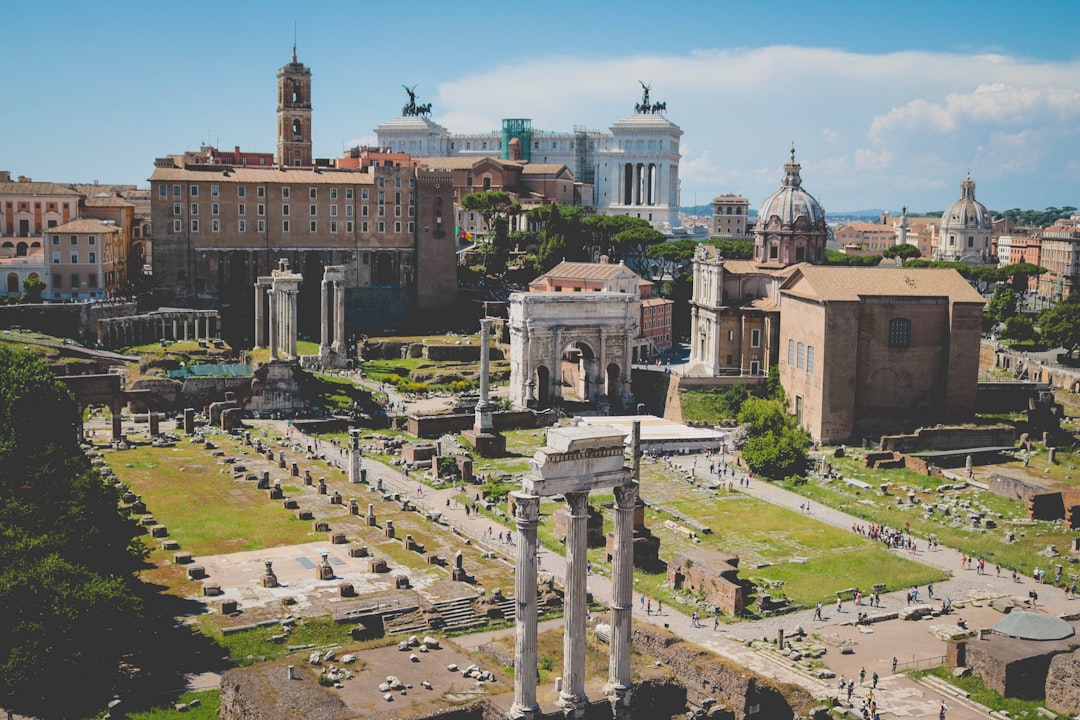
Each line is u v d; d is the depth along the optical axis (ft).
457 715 234.79
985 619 335.88
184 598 315.17
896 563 385.91
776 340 639.76
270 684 247.91
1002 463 525.34
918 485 481.46
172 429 556.51
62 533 278.05
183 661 275.59
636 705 240.94
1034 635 299.38
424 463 505.66
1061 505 440.86
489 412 543.39
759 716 259.80
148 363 628.28
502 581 339.98
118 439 516.73
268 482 445.37
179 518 397.19
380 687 250.78
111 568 298.56
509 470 503.61
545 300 626.23
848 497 464.65
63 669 245.45
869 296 555.28
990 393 606.55
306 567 346.33
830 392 551.59
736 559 361.92
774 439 505.66
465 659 271.49
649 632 282.97
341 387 650.84
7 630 247.50
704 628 325.83
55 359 602.03
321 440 552.82
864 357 559.79
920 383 569.23
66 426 389.60
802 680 289.53
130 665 270.05
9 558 263.49
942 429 536.42
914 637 322.34
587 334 640.58
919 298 562.25
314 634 294.66
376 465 506.07
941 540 411.13
